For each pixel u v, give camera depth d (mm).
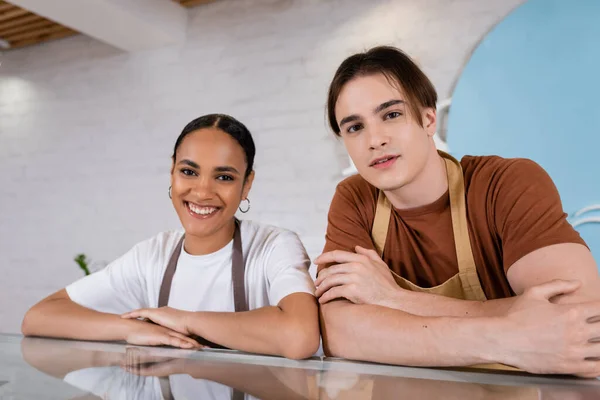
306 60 3049
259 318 1021
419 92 1016
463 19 2686
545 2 2447
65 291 1362
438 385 442
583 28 2375
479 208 1055
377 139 996
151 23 3207
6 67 4043
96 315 1159
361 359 941
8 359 537
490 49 2533
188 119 3361
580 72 2363
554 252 922
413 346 866
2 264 3895
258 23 3207
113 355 586
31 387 375
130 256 1407
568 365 759
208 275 1319
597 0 2359
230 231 1333
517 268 961
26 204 3867
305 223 2936
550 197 976
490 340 802
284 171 3023
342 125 1036
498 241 1049
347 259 1055
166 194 3387
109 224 3551
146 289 1406
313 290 1129
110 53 3666
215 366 506
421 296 986
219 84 3279
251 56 3205
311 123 2992
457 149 2549
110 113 3627
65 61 3834
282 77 3102
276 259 1242
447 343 836
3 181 3963
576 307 771
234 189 1262
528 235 955
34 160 3875
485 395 401
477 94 2535
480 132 2512
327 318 1014
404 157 1004
